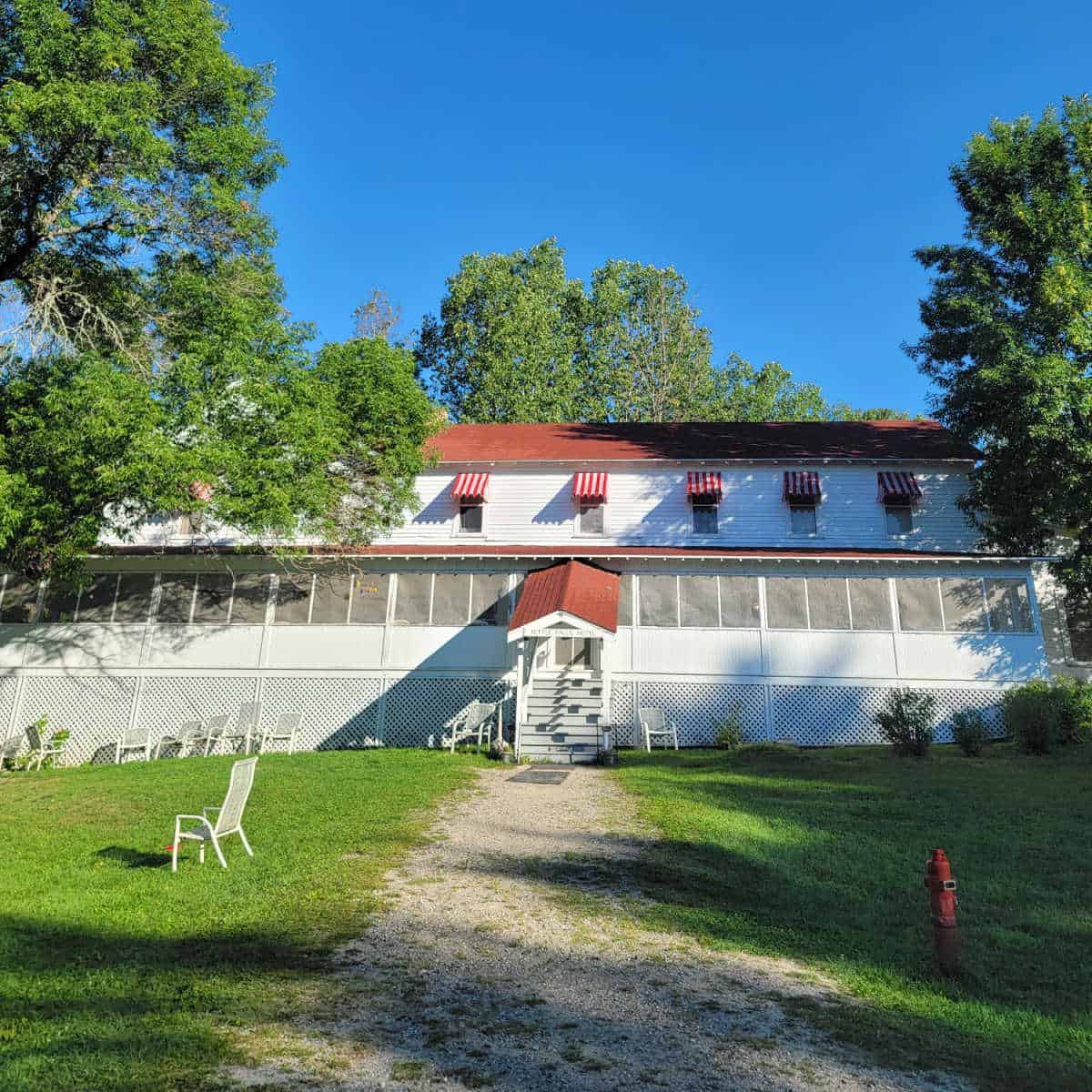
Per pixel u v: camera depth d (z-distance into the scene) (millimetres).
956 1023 5934
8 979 5961
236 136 20047
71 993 5715
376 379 23438
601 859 10125
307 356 20234
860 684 23828
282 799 14273
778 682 24062
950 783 15859
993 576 24328
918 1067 5137
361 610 25766
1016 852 10938
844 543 27016
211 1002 5602
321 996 5805
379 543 28047
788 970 6828
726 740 22906
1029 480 23719
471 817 12656
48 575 20047
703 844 10906
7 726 25266
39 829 12547
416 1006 5699
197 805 14203
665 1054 5102
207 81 19984
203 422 17625
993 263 26469
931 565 24406
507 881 9055
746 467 28047
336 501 23172
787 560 24500
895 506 27234
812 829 12203
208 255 21531
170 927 7375
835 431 31156
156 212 19953
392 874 9258
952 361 26672
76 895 8500
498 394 46344
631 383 51625
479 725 23094
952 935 6926
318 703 25219
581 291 54062
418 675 25141
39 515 16344
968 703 23391
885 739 23328
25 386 18312
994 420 25031
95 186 18688
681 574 25172
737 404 55281
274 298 23031
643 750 22891
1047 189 25766
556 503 28281
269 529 22516
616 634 21234
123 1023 5184
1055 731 19703
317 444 18984
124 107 17156
